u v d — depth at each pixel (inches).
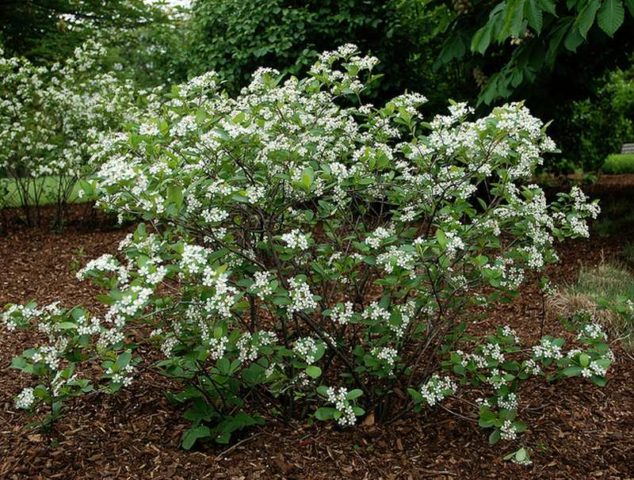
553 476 99.1
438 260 93.7
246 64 295.7
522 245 115.3
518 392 127.6
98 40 402.6
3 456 97.5
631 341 149.1
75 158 269.6
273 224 104.6
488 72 267.0
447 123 101.7
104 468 95.6
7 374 126.6
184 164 97.5
